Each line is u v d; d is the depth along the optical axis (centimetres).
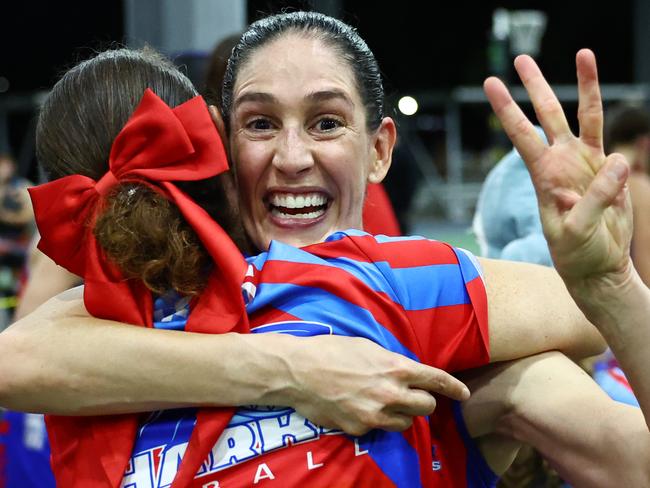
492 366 156
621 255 126
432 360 146
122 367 139
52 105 156
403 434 142
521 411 151
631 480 137
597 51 1948
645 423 138
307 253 148
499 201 244
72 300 159
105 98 152
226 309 143
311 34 157
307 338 140
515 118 127
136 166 144
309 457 137
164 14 373
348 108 156
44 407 143
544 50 1919
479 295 149
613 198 122
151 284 145
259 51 157
